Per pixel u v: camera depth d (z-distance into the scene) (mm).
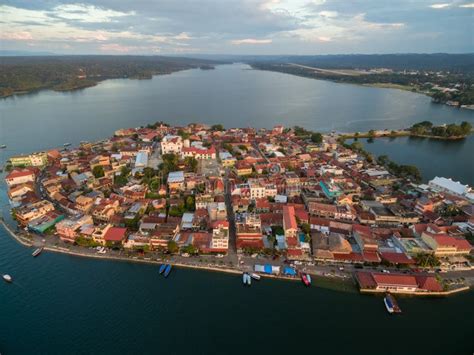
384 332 116750
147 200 198375
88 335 115188
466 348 111000
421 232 162000
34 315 123750
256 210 188500
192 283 139625
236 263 149750
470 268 144000
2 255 157000
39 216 184625
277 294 133875
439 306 127688
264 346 110562
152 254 156000
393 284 131875
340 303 129250
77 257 155750
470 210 185750
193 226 171750
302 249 155125
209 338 113562
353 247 156625
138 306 127500
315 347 110312
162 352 108688
